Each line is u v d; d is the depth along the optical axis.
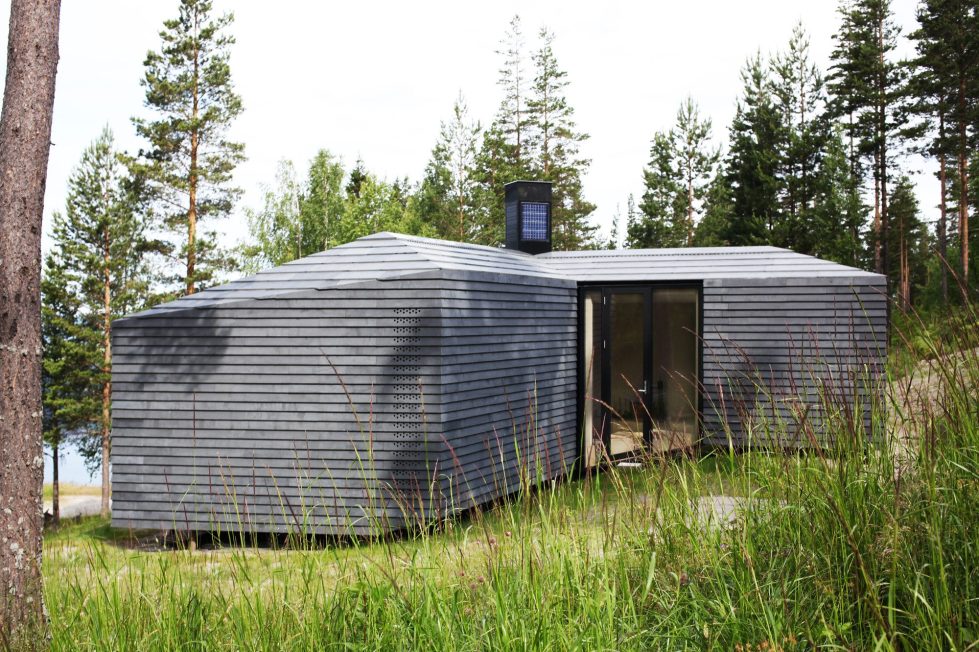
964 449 2.94
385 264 8.70
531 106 38.62
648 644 2.99
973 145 29.05
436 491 8.01
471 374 8.71
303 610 3.21
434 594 3.06
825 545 3.07
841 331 11.26
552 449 10.70
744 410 3.80
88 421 26.72
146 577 3.61
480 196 36.94
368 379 8.27
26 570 4.22
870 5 32.38
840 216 28.20
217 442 8.52
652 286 11.75
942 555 2.65
